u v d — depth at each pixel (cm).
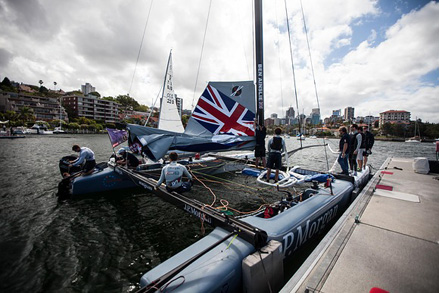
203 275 197
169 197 380
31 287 293
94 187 660
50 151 2038
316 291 190
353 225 327
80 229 454
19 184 809
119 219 503
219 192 663
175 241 413
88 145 2875
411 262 235
